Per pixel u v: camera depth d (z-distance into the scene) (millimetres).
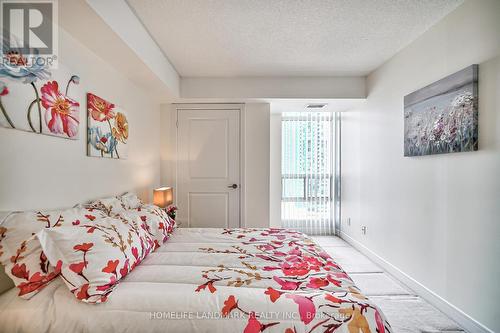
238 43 2289
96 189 1863
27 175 1281
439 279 1973
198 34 2129
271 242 1793
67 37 1546
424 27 2045
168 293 1029
